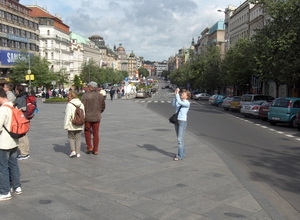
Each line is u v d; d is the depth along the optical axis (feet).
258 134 55.52
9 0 236.63
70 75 381.81
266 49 97.25
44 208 19.26
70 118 31.94
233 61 161.68
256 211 19.24
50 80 219.00
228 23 296.92
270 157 35.86
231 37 284.41
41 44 319.27
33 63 213.87
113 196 21.44
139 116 81.66
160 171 27.91
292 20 92.48
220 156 34.42
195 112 110.11
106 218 17.92
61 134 48.34
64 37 361.71
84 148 37.86
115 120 71.00
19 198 20.93
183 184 24.27
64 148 37.50
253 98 106.83
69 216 18.11
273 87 183.52
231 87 232.73
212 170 28.50
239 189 23.26
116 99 209.97
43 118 73.56
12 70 216.95
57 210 18.97
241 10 251.80
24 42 255.09
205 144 41.78
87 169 28.19
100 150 36.65
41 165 29.48
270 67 98.89
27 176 25.90
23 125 21.09
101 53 583.58
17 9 248.73
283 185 25.20
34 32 275.18
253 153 38.01
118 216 18.21
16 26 243.40
